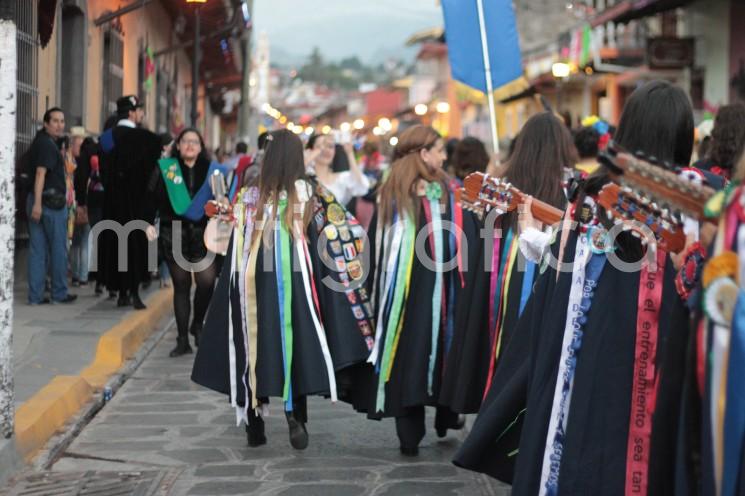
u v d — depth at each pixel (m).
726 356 2.95
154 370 8.37
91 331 8.81
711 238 3.22
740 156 3.12
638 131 3.81
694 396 3.10
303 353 5.78
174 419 6.73
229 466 5.68
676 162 3.87
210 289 9.22
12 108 5.00
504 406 4.21
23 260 12.30
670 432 3.42
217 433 6.40
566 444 3.75
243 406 5.89
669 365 3.43
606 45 26.61
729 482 2.92
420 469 5.66
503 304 5.40
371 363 6.00
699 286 3.08
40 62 12.48
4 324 5.22
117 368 8.12
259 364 5.77
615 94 30.58
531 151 5.41
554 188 5.36
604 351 3.75
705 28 22.70
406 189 5.96
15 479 5.26
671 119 3.79
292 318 5.81
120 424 6.57
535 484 3.83
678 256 3.54
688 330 3.41
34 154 10.44
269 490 5.24
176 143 9.08
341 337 5.87
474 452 4.27
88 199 11.87
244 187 6.02
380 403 5.90
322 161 10.05
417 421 5.94
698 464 3.10
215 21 25.16
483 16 9.62
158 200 9.01
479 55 9.63
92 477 5.38
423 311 5.88
